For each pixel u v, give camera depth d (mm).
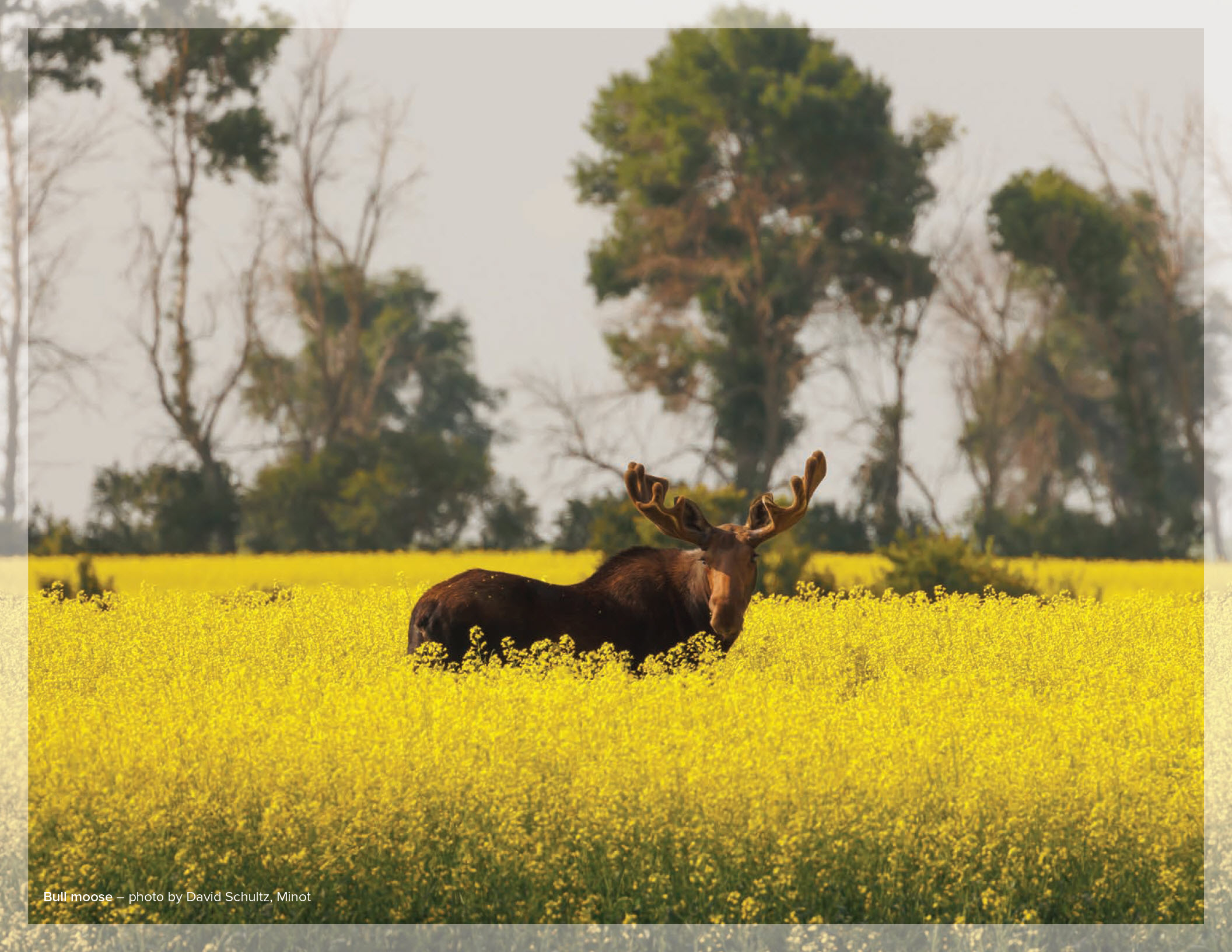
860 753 14461
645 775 13852
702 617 21297
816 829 13383
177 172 127312
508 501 121812
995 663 22875
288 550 121750
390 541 118562
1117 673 20484
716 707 16688
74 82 123250
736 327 125188
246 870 13320
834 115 120938
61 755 14359
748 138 127438
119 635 25422
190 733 14977
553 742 14562
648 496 22016
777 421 124375
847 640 24641
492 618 20969
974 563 47031
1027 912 12836
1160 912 13031
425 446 123625
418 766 13953
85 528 118500
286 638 25391
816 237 127062
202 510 120812
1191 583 70500
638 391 125812
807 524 120500
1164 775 14945
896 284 128125
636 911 12797
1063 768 14234
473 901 12922
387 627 26047
